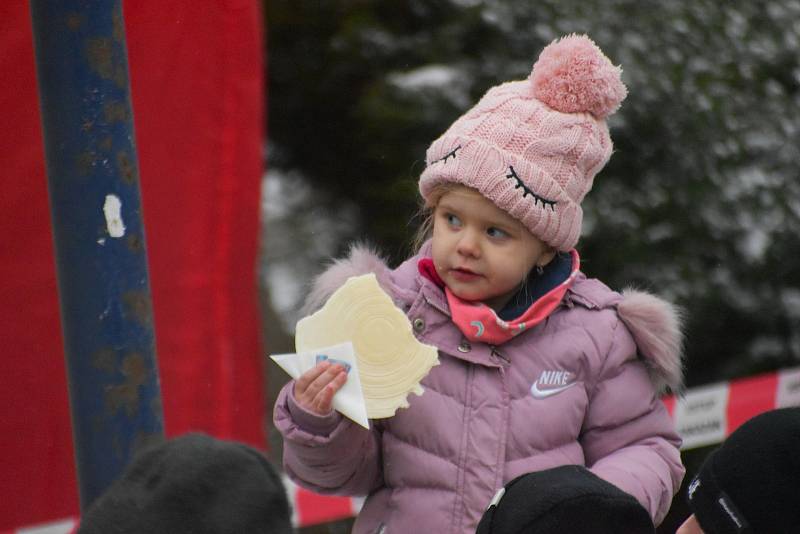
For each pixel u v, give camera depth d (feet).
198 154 34.37
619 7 62.54
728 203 58.95
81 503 21.34
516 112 23.30
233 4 34.35
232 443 14.75
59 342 32.53
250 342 36.06
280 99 66.08
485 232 23.04
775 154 61.11
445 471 22.61
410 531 22.59
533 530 16.58
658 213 57.52
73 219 20.74
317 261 62.03
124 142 20.94
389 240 62.23
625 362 23.76
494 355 23.18
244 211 35.22
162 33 33.35
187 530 13.57
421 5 64.64
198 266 34.68
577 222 23.77
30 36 31.27
